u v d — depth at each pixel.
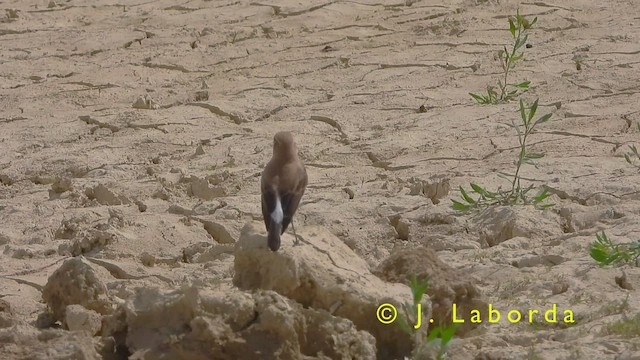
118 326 19.64
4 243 28.83
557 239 26.50
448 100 39.81
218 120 38.78
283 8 50.16
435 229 27.88
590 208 28.19
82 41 46.81
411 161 33.75
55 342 18.84
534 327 21.41
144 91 42.00
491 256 25.62
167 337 19.12
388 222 28.47
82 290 22.23
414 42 46.12
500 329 21.41
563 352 19.66
